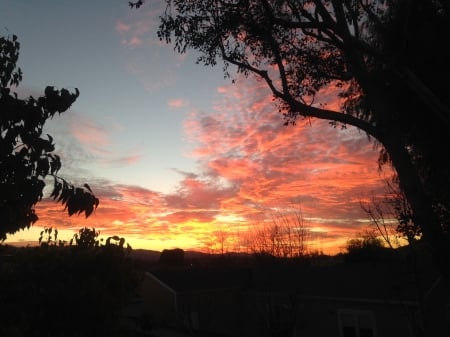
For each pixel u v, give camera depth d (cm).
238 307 2623
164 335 2219
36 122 325
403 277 1948
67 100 339
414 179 1114
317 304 2223
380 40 1337
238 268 3212
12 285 501
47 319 493
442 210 1322
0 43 352
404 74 1080
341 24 1161
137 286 599
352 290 2117
